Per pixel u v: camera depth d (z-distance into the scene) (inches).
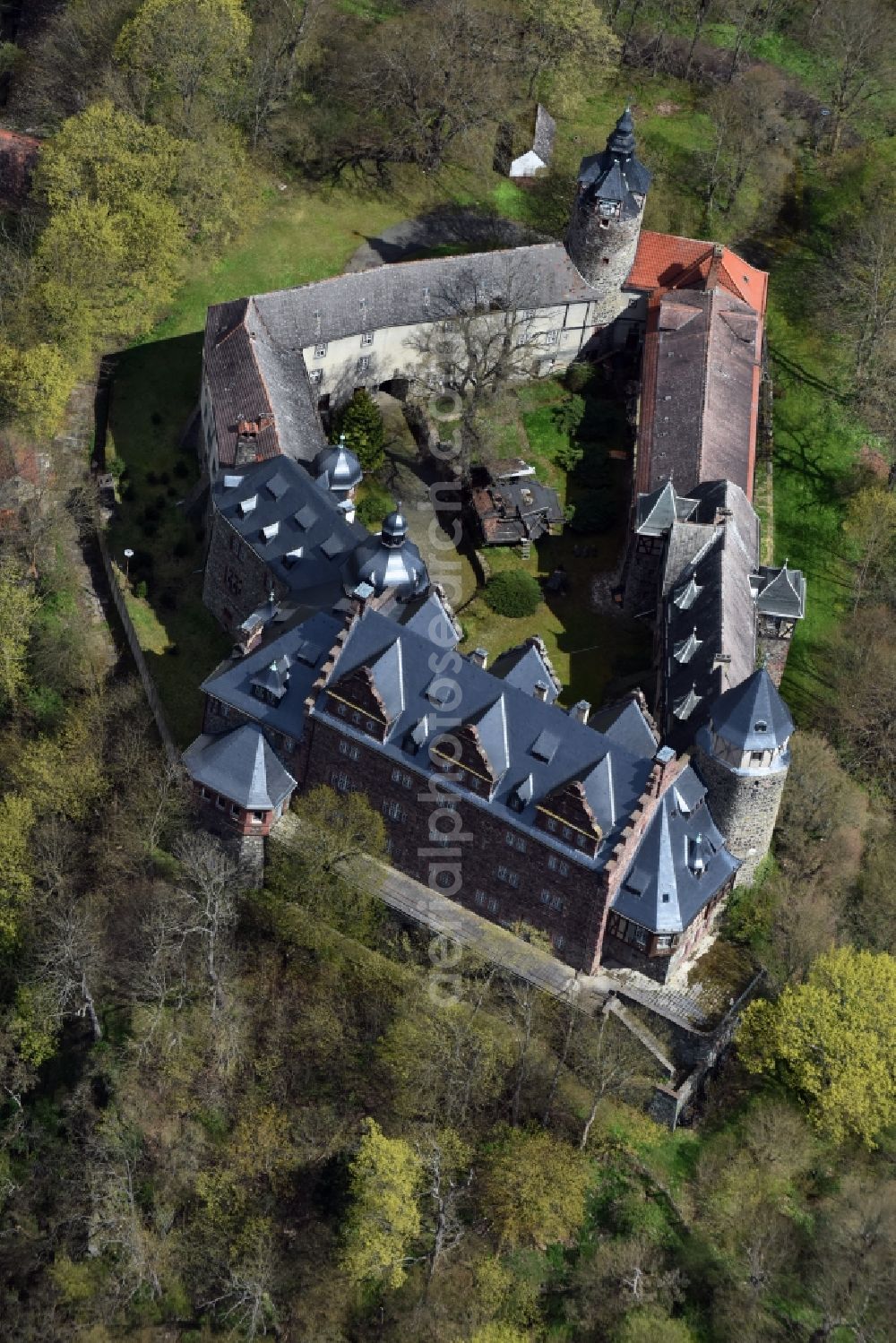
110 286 6545.3
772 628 5787.4
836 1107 4694.9
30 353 6146.7
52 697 5669.3
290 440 5861.2
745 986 4990.2
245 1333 4495.6
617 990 4899.1
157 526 6195.9
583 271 6761.8
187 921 4968.0
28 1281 4660.4
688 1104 4830.2
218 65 7150.6
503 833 4867.1
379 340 6550.2
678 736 5137.8
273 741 5142.7
